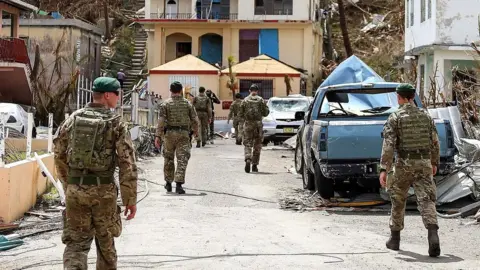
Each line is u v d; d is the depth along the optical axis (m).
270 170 17.80
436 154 8.47
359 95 13.51
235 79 41.62
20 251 8.62
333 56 49.91
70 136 6.01
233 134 33.19
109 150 6.01
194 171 17.31
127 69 48.66
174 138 13.42
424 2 28.61
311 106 13.78
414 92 8.45
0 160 10.04
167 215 11.11
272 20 46.81
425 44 28.17
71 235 5.98
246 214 11.36
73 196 5.93
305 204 12.14
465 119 16.97
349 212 11.59
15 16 34.16
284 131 27.12
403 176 8.36
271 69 41.94
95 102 6.14
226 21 47.03
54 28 37.16
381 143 11.42
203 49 48.69
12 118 22.16
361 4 54.19
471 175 11.72
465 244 8.95
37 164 11.77
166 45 48.97
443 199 11.53
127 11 56.47
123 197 6.04
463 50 26.02
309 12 47.28
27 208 11.13
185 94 33.00
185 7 48.72
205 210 11.69
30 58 37.09
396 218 8.55
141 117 24.08
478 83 19.38
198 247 8.76
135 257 8.18
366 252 8.47
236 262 7.91
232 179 15.82
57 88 36.12
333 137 11.41
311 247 8.77
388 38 47.66
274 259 8.07
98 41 42.00
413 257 8.17
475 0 26.08
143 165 18.78
